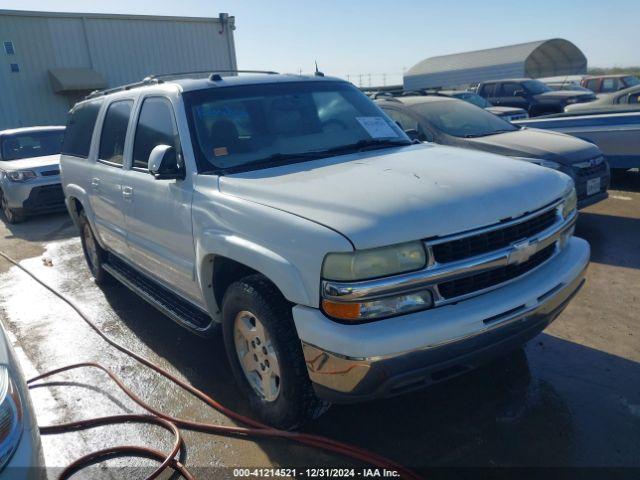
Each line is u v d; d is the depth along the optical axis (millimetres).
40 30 18875
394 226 2486
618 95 9758
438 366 2504
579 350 3818
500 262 2672
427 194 2715
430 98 7949
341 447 2906
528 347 3902
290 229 2662
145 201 4004
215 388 3711
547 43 35469
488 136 7043
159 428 3301
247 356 3256
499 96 18094
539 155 6375
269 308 2857
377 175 3045
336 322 2502
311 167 3369
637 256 5656
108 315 5137
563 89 19719
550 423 3045
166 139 3816
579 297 4715
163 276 4129
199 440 3137
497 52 38812
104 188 4793
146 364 4082
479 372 3615
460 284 2619
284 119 3863
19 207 9695
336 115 4098
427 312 2521
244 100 3846
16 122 18906
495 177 2994
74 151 5777
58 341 4645
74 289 6000
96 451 3084
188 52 21859
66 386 3863
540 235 2906
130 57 20594
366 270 2436
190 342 4453
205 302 3477
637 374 3477
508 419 3109
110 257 5605
